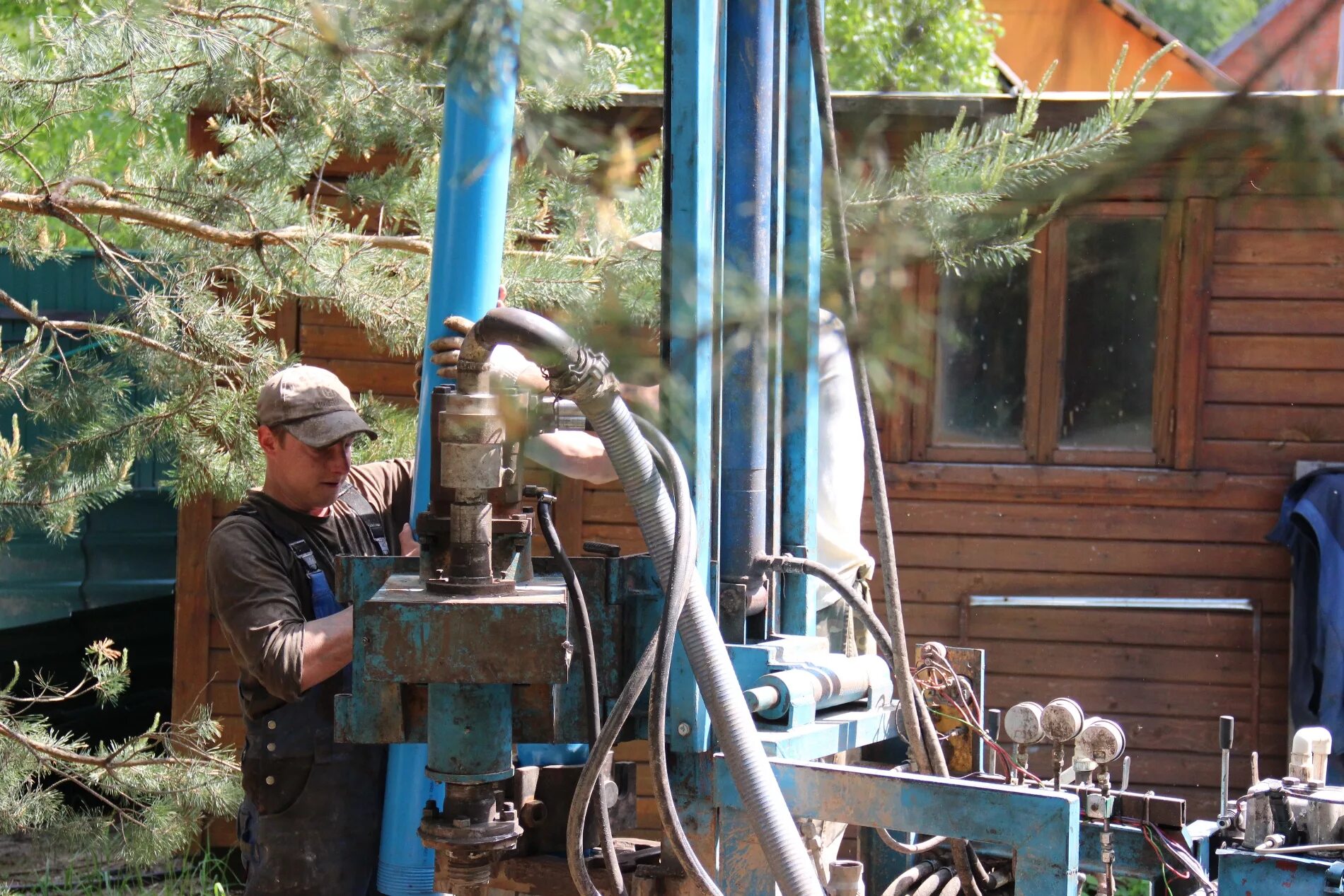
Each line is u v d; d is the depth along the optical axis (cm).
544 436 269
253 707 270
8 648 654
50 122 420
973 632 579
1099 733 260
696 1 198
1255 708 563
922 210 104
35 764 418
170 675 710
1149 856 262
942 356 579
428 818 190
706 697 177
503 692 185
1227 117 89
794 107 234
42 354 435
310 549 272
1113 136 246
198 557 568
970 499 577
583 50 128
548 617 174
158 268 441
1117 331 569
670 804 175
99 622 677
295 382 275
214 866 536
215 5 397
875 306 104
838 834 259
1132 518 570
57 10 450
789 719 208
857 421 284
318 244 411
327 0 135
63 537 468
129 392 538
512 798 217
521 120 306
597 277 372
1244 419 564
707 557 203
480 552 182
